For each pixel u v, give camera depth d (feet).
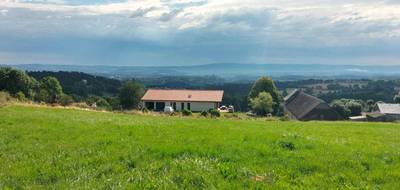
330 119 349.82
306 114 348.79
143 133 65.62
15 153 50.90
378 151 54.13
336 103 439.22
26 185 37.68
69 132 67.31
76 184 37.58
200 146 52.24
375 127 117.70
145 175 39.75
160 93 406.21
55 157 48.11
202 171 40.65
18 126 74.43
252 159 47.09
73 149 52.85
